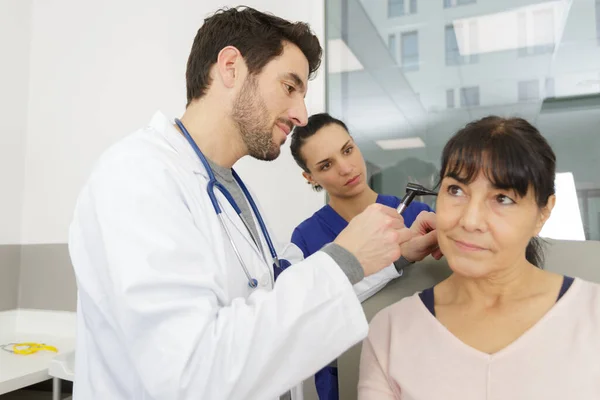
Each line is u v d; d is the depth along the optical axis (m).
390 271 0.93
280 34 0.79
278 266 0.91
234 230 0.82
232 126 0.82
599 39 1.37
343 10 1.69
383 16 1.64
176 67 1.93
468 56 1.53
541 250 0.83
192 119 0.86
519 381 0.63
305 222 1.39
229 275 0.76
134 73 2.01
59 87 2.15
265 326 0.58
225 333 0.57
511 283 0.70
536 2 1.44
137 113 2.00
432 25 1.57
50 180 2.13
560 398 0.61
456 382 0.67
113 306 0.60
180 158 0.79
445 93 1.56
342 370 0.92
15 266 2.12
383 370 0.75
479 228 0.66
